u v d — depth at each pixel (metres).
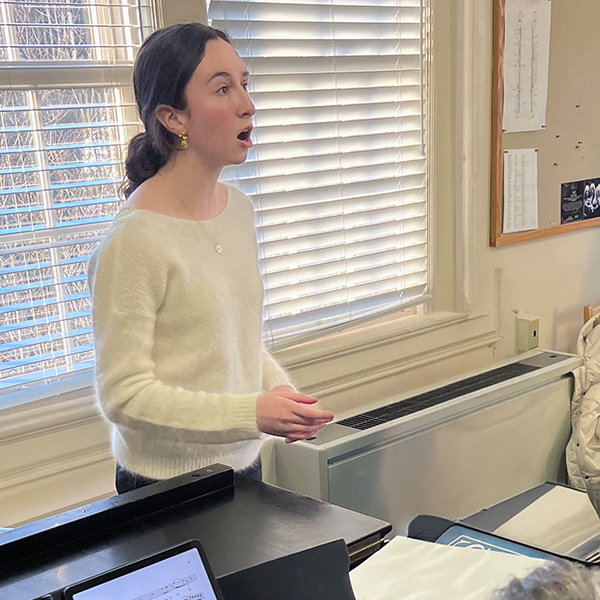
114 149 1.72
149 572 0.64
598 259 2.94
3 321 1.60
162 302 1.15
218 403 1.09
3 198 1.58
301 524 0.80
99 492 1.66
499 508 2.08
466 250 2.41
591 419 2.34
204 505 0.84
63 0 1.62
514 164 2.47
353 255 2.18
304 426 1.06
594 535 1.92
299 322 2.08
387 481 1.94
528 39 2.41
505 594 0.86
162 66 1.16
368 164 2.16
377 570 0.91
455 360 2.48
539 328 2.74
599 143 2.77
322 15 2.00
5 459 1.62
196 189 1.22
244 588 0.69
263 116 1.92
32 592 0.68
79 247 1.70
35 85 1.57
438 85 2.29
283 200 2.00
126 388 1.10
